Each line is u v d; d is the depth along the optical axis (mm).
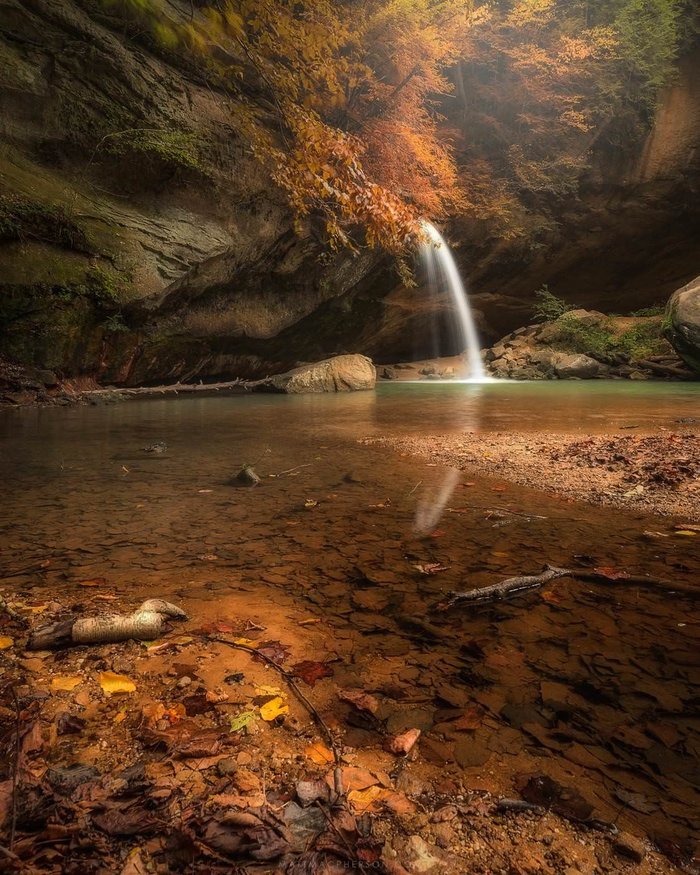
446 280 22891
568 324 23719
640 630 2326
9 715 1700
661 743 1637
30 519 3887
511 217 22406
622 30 21109
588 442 6539
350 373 16812
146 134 13453
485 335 27188
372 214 8641
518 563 3066
